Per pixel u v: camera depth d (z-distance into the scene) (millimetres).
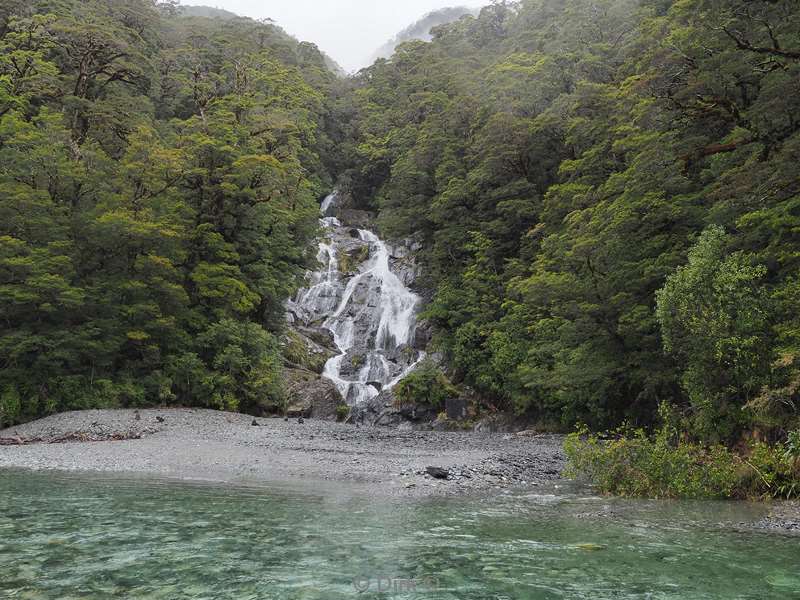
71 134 34438
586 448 13531
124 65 42812
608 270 23750
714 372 14984
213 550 7207
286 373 35719
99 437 21719
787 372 13492
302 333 41750
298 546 7473
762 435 13938
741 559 7125
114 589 5691
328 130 76375
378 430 28625
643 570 6605
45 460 16391
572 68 46594
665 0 46906
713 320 14633
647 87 24797
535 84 47000
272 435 23188
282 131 46156
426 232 49125
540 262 32000
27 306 27297
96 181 30453
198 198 35344
